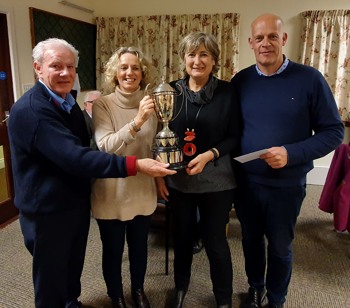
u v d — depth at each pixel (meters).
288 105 1.39
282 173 1.44
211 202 1.52
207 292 1.95
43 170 1.24
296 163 1.37
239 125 1.55
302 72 1.40
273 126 1.43
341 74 3.65
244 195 1.60
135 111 1.48
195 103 1.47
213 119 1.46
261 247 1.74
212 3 3.84
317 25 3.58
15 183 1.29
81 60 3.88
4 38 2.85
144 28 3.96
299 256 2.37
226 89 1.51
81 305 1.80
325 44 3.62
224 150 1.48
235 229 2.78
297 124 1.41
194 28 3.84
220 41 3.81
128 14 4.07
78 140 1.22
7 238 2.62
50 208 1.26
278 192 1.47
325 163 3.96
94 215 1.51
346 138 3.77
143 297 1.76
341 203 2.38
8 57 2.88
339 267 2.22
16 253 2.38
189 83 1.52
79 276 1.61
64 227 1.32
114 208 1.48
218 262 1.58
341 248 2.48
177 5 3.93
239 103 1.53
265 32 1.37
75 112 1.37
